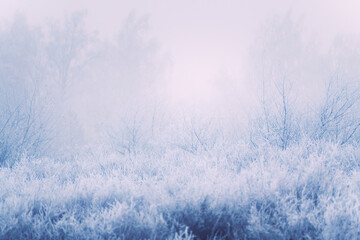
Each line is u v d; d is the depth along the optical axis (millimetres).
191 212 2406
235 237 2256
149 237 2238
